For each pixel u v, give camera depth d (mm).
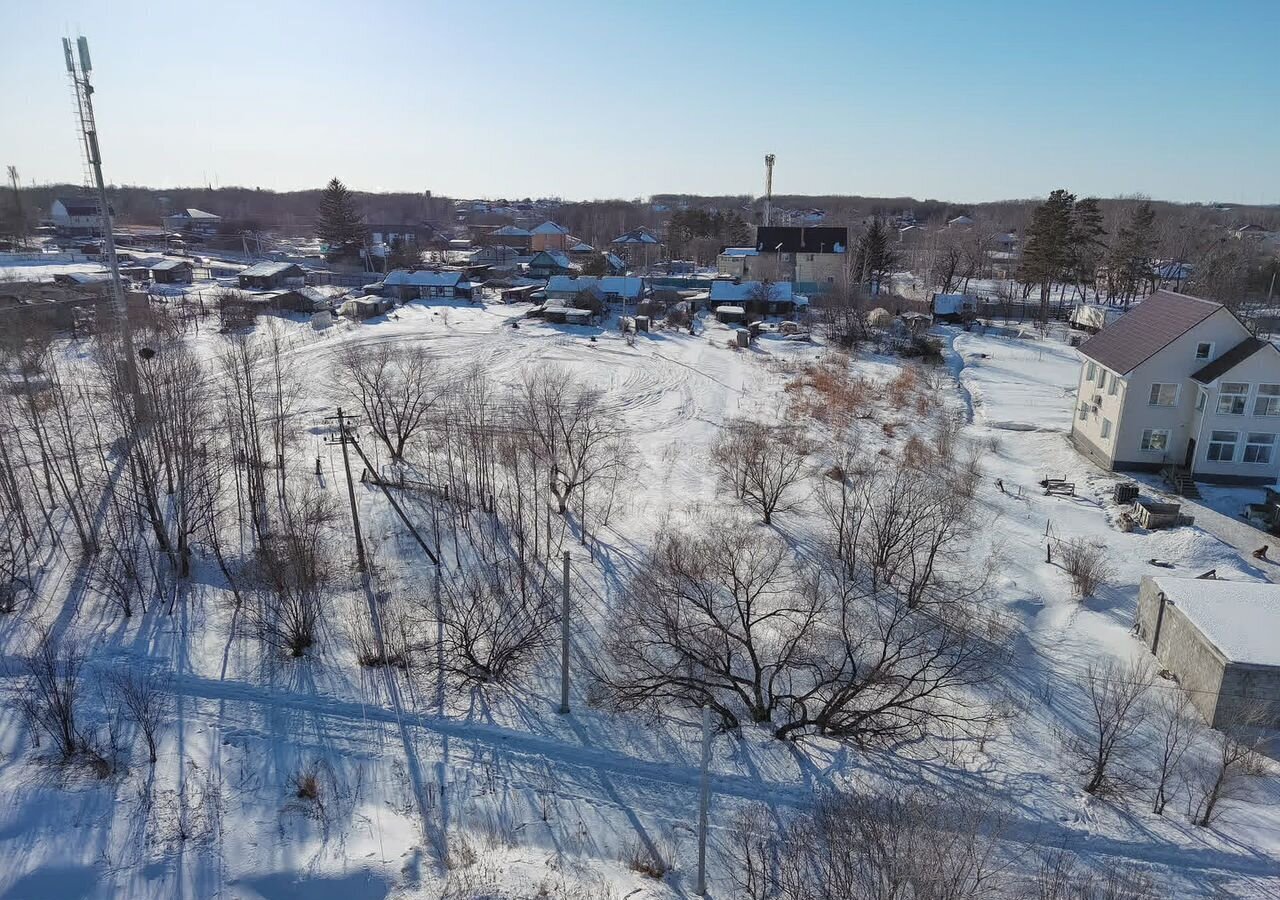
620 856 21219
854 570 35094
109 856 20328
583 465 44156
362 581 34000
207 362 71188
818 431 56125
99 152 43625
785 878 19562
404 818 22266
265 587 33156
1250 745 24516
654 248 167375
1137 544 37844
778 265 118938
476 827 22047
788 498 43125
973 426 57250
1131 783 23469
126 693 26172
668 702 27156
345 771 24016
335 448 50344
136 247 154125
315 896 19453
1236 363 42500
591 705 27203
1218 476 44469
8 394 49344
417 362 64125
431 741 25469
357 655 29344
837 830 20562
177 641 29922
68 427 41844
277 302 97500
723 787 23734
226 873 19953
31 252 139250
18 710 25672
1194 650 27062
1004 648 30125
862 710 25953
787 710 26984
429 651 29578
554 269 127812
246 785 23219
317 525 37062
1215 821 22281
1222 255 98938
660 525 40062
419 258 144000
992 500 43281
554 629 31125
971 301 96125
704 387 68875
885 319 88438
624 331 90562
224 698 27031
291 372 67750
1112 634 31219
